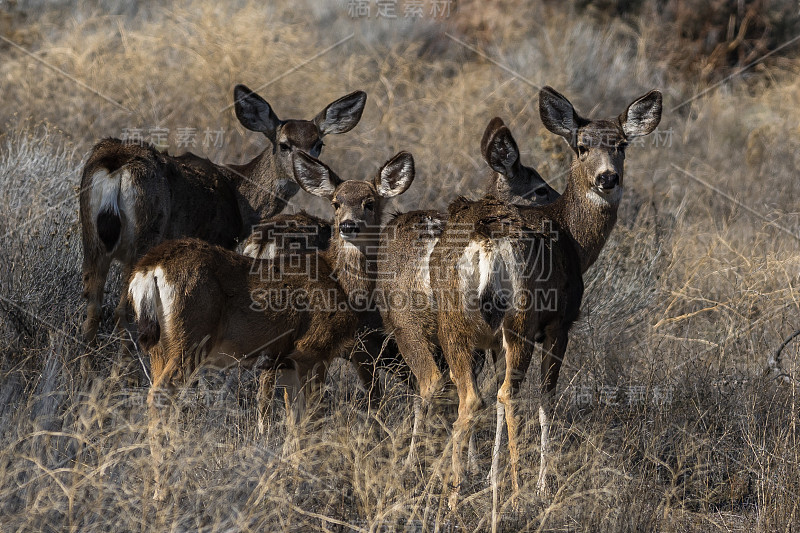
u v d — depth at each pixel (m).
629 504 12.11
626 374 16.02
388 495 11.55
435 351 14.37
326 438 12.51
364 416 13.40
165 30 31.81
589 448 13.09
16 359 14.76
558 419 13.96
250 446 12.24
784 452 13.07
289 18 35.22
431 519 11.87
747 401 14.90
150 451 11.80
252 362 14.69
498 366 14.01
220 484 11.31
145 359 15.91
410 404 14.70
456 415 14.98
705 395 15.25
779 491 12.58
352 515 11.73
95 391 12.27
